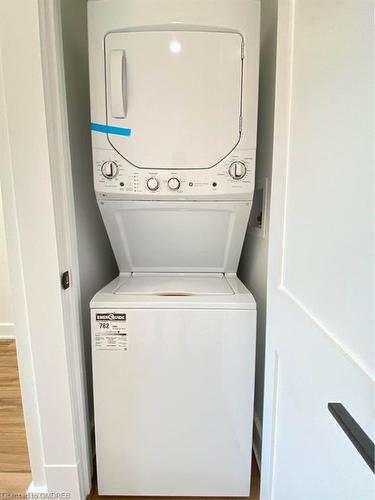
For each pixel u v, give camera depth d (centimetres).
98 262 170
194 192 132
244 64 124
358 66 56
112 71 120
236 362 127
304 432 83
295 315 87
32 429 131
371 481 53
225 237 151
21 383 127
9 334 313
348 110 59
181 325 124
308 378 79
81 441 137
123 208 139
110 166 129
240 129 128
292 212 90
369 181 53
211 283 150
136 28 120
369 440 51
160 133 127
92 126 127
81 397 135
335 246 65
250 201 136
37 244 116
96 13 120
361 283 55
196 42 121
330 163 67
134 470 135
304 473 83
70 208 124
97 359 126
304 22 80
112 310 124
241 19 120
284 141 95
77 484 133
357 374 56
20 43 104
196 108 126
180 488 137
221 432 132
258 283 159
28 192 112
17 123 108
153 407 129
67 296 124
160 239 152
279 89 96
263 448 121
